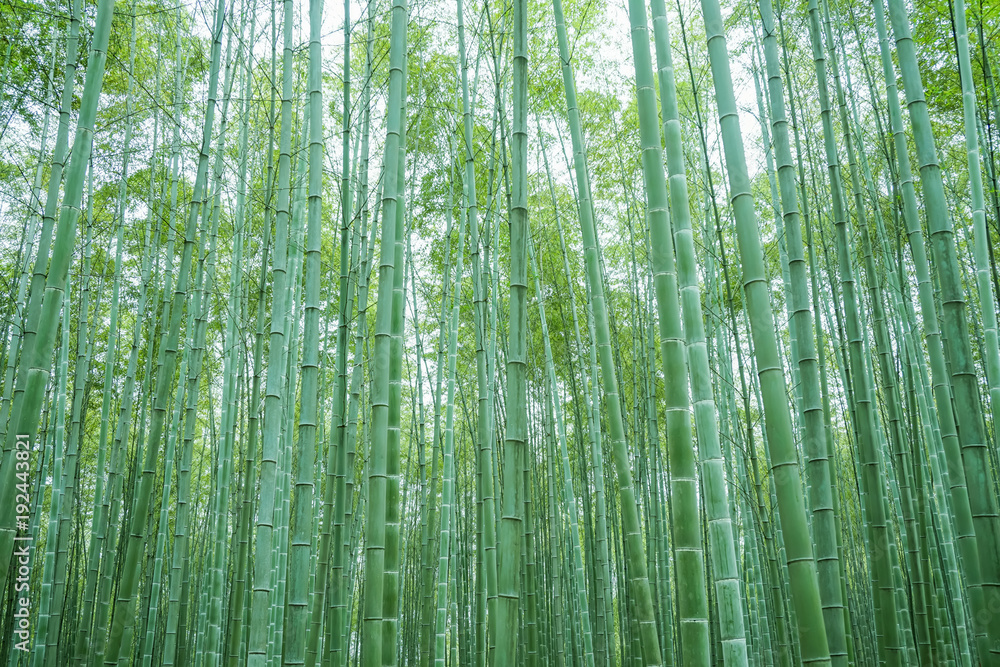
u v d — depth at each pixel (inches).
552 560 250.1
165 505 230.1
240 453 277.9
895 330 218.7
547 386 266.5
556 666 241.1
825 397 187.8
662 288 93.6
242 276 227.6
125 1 241.0
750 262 91.7
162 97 243.0
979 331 258.2
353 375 181.9
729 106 95.6
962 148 258.4
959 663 209.8
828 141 144.2
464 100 175.0
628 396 312.8
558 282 329.1
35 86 238.8
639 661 234.7
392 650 122.0
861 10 245.1
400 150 139.4
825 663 80.8
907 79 120.4
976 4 232.4
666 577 236.8
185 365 239.3
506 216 238.8
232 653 185.6
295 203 209.5
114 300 230.5
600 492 217.0
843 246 139.9
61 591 188.5
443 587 189.8
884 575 128.6
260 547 121.0
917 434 184.7
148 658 219.3
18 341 184.9
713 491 86.9
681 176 96.1
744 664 81.9
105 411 224.8
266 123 251.4
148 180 273.6
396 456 132.2
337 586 156.6
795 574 84.2
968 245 256.5
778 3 196.4
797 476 86.1
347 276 166.2
